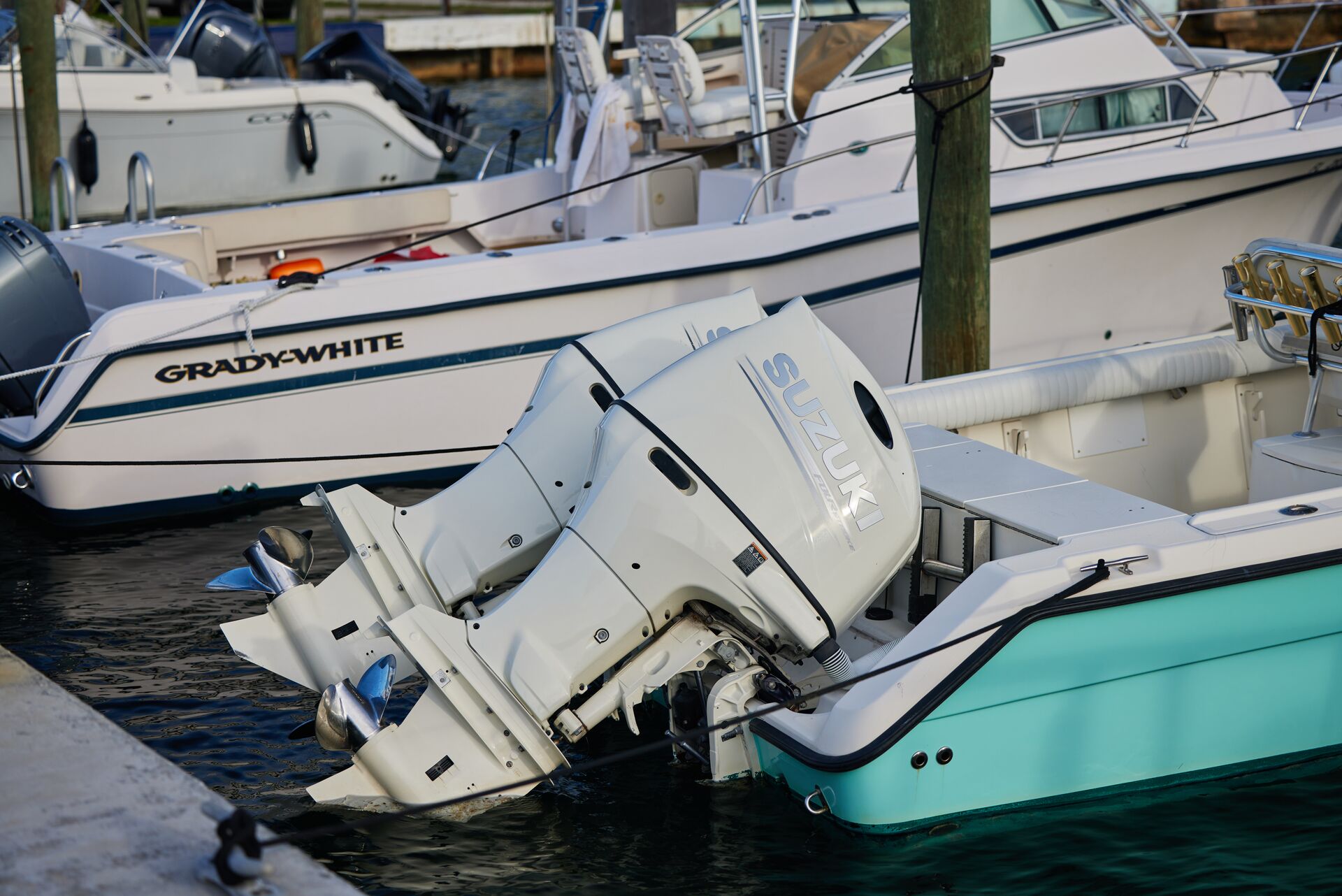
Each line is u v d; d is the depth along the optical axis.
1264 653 5.21
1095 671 4.96
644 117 10.75
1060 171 9.67
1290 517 5.21
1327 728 5.40
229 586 5.77
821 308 9.48
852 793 4.78
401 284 8.71
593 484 5.03
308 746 5.75
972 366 7.91
